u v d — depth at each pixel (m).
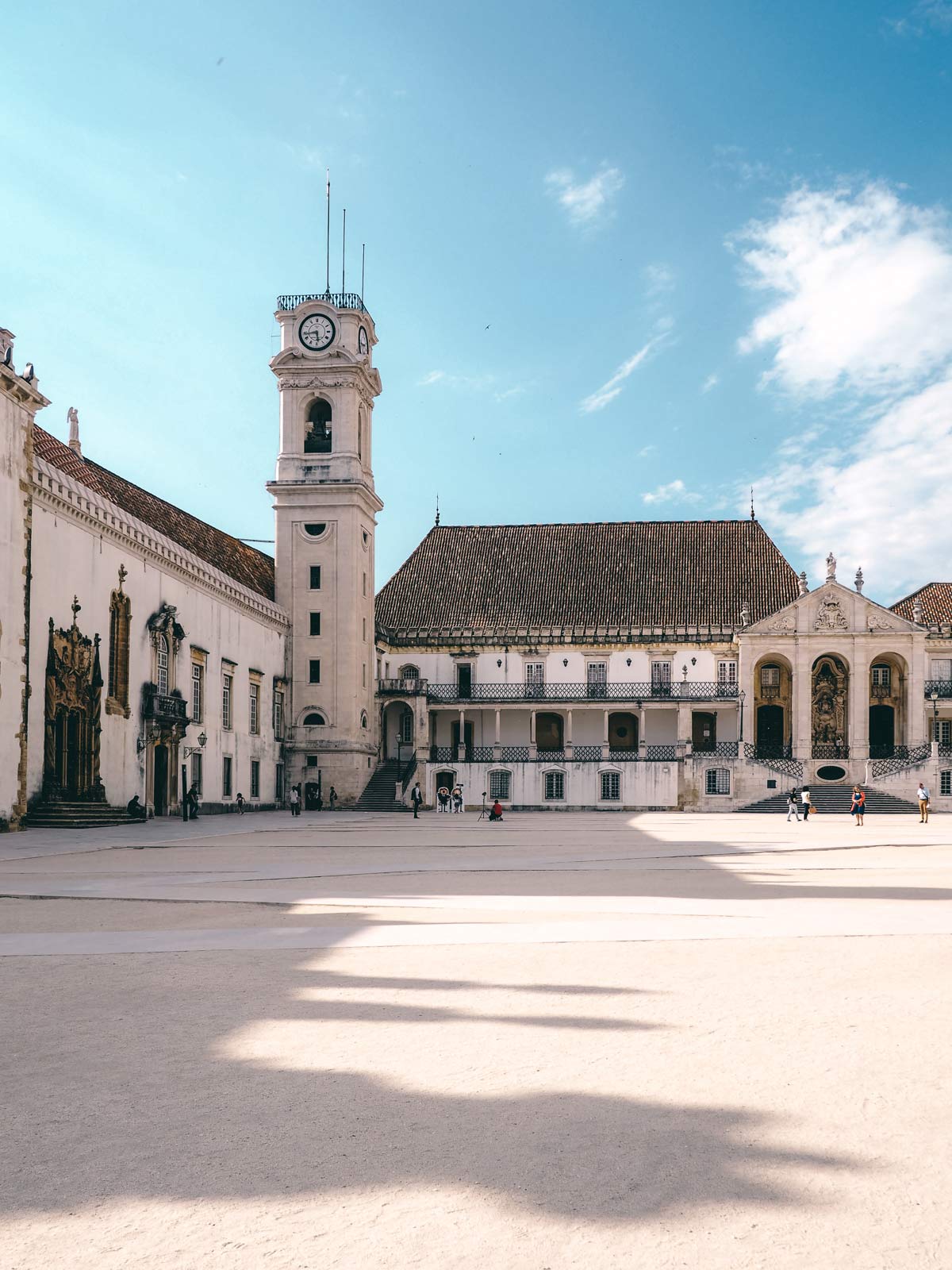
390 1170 5.81
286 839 37.72
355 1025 8.87
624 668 84.56
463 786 80.00
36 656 42.22
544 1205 5.38
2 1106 6.93
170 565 55.47
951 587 91.00
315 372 76.75
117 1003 9.80
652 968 11.26
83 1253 4.92
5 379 39.41
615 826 50.72
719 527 92.00
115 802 48.94
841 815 68.94
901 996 9.86
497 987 10.34
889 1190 5.55
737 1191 5.54
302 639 75.62
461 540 94.00
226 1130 6.44
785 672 84.12
